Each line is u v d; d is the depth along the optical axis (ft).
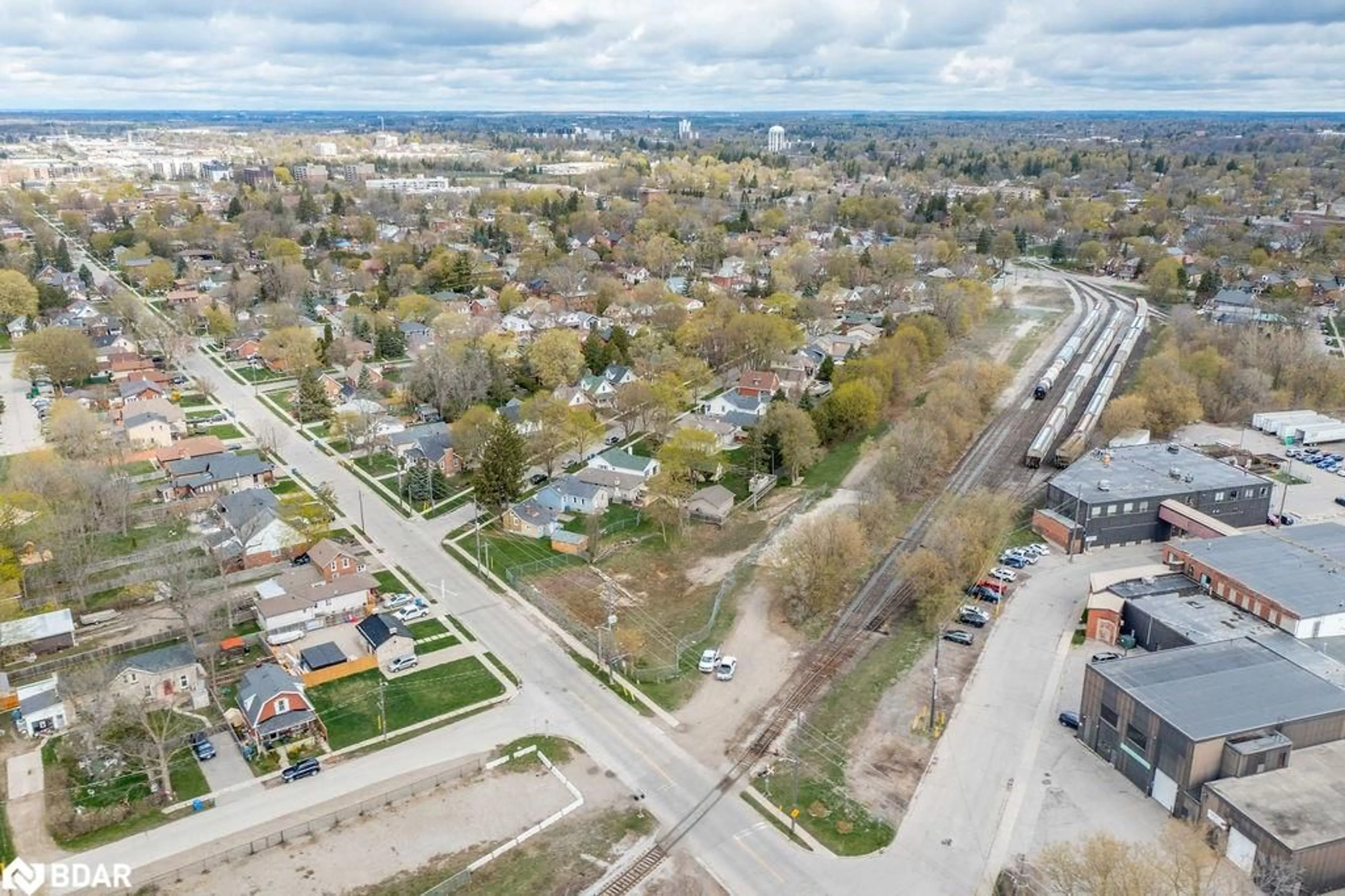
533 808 231.71
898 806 231.30
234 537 354.54
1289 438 479.41
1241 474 393.50
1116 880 190.29
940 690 278.87
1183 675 249.55
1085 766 246.27
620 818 227.61
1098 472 395.55
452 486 435.12
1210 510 376.89
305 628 309.83
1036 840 219.20
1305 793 214.48
